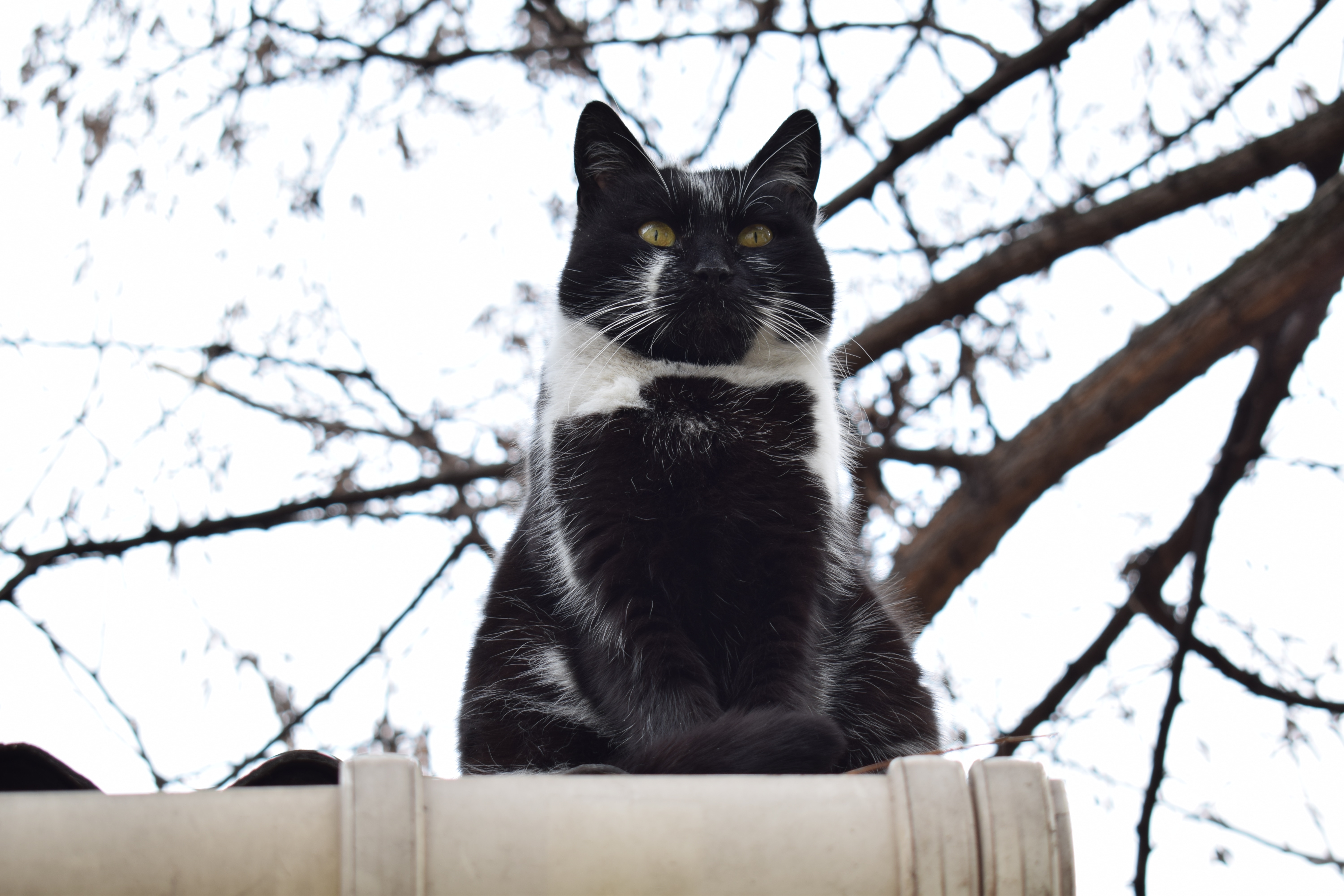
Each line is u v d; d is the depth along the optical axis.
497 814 0.93
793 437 1.16
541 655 1.16
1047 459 1.52
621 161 1.23
